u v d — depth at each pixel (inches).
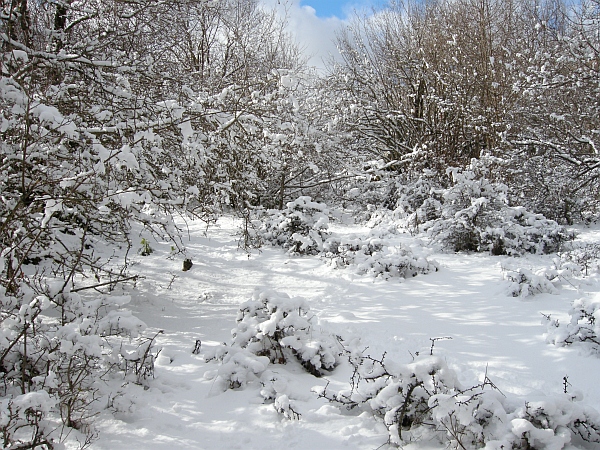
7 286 156.5
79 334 148.8
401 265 291.4
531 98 482.6
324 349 174.9
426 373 131.5
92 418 139.0
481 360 175.2
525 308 223.6
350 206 567.8
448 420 119.5
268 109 282.2
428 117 605.3
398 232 407.2
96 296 263.1
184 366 182.2
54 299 176.6
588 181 432.1
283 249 367.2
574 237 336.2
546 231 332.2
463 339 195.5
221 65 607.2
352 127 632.4
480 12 596.7
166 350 192.9
